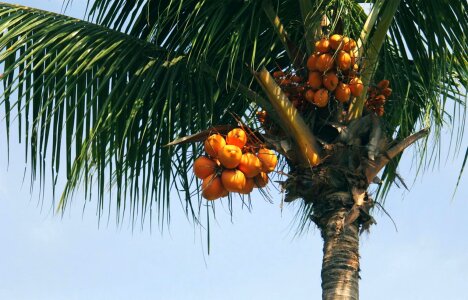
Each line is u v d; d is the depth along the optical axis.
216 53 5.83
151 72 5.65
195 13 5.90
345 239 5.24
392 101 6.38
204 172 5.34
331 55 5.32
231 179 5.25
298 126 5.36
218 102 6.09
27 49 5.55
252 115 6.00
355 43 5.45
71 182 5.48
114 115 5.64
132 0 6.03
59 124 5.54
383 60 6.36
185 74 5.80
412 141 5.54
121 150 5.53
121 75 5.55
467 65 6.31
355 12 6.35
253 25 5.79
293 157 5.44
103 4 6.04
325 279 5.21
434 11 5.78
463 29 5.70
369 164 5.37
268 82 5.39
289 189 5.42
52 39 5.57
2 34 5.82
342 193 5.32
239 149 5.24
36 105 5.65
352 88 5.40
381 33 5.63
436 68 5.88
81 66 5.46
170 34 5.98
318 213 5.38
